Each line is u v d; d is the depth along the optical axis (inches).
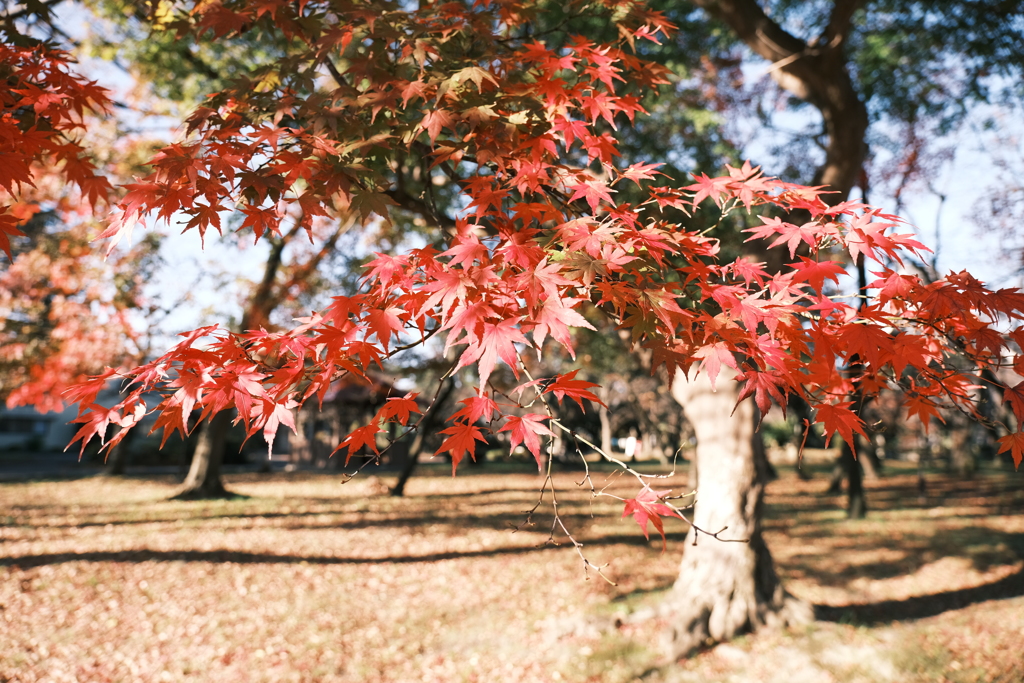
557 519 85.2
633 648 257.4
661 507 80.8
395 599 327.0
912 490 802.8
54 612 282.7
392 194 178.7
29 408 1465.3
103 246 502.0
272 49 403.9
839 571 388.2
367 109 103.9
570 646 261.4
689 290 95.5
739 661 245.1
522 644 266.5
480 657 257.3
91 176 110.1
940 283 76.2
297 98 106.3
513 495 721.0
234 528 474.9
